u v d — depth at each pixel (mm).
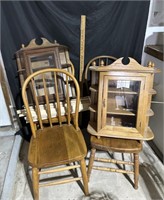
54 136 1248
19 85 1510
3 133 1803
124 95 1184
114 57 1497
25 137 1772
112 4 1304
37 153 1112
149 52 1488
